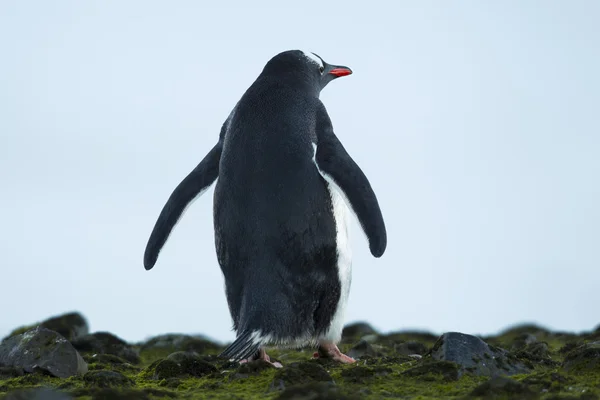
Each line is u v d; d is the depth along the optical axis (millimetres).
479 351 11688
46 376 12367
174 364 12320
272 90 13469
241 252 12391
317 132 13227
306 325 12578
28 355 12602
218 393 10664
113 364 14273
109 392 10031
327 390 9820
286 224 12281
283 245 12266
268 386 10750
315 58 14977
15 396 10234
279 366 12492
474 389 9961
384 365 11961
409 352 15109
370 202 12508
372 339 17641
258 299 12219
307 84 14078
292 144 12672
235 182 12547
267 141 12688
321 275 12594
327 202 12641
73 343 16016
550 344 16750
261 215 12305
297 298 12406
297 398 9734
